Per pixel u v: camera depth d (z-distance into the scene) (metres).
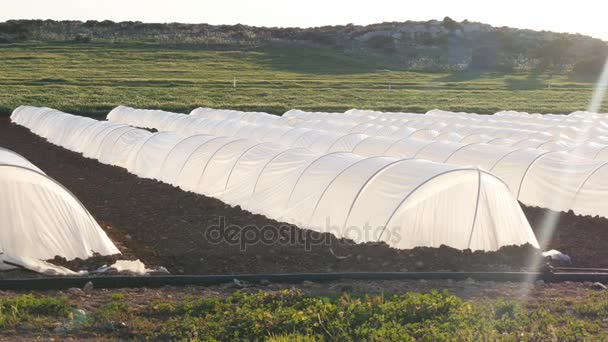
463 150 20.20
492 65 85.69
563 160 18.53
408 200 13.47
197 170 19.17
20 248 11.86
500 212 13.91
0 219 11.88
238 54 81.75
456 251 13.45
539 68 83.94
